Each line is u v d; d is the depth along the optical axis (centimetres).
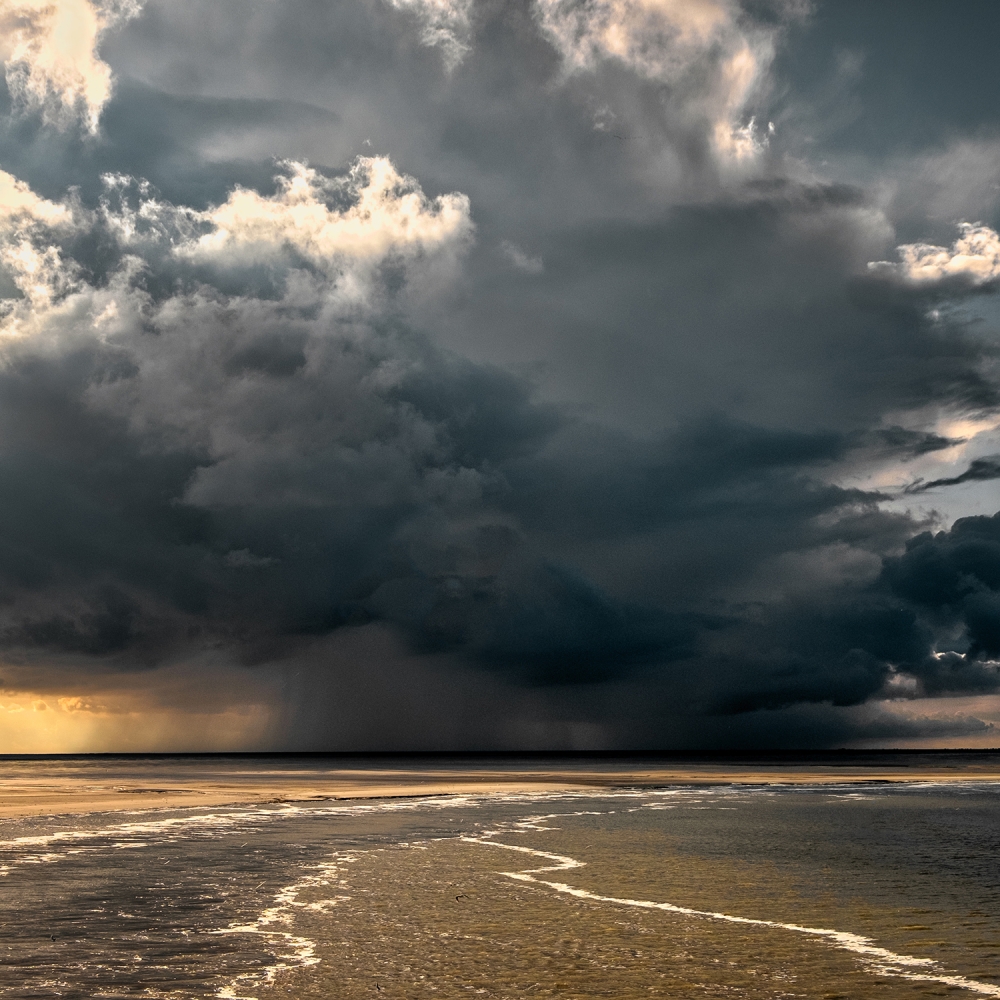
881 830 4422
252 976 1543
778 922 2106
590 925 2036
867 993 1509
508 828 4294
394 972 1584
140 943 1786
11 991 1439
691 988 1520
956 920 2153
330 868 2898
